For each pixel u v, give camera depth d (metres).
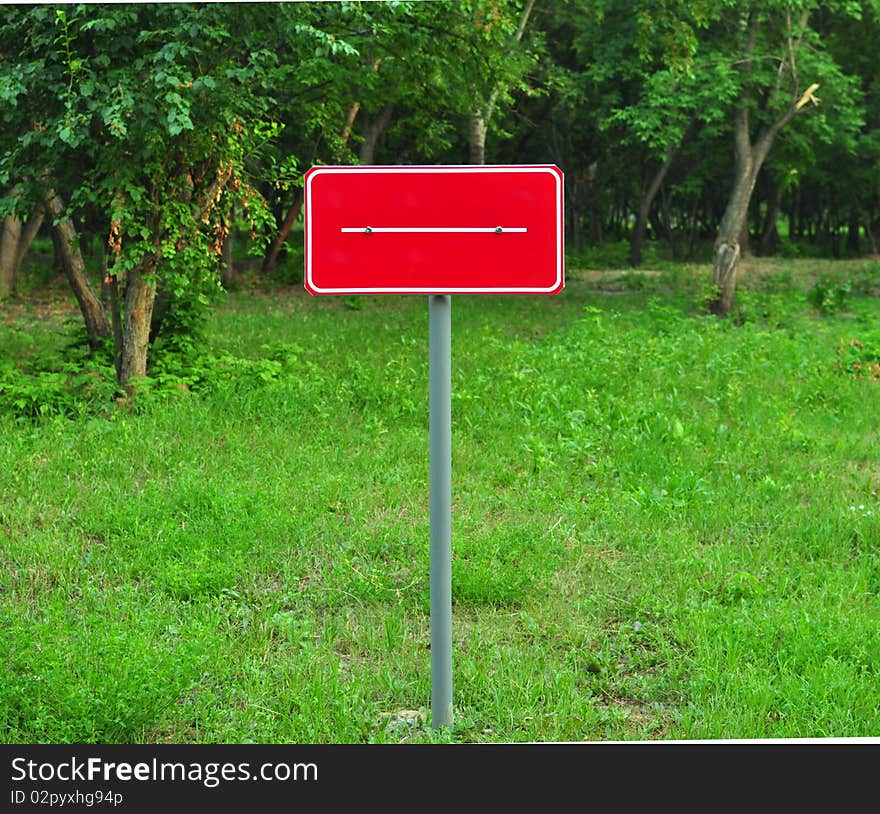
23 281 22.75
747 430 9.83
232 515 6.69
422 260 3.67
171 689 4.32
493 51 13.30
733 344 14.87
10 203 9.93
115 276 10.53
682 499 7.53
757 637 5.05
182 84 9.14
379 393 10.54
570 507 7.29
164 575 5.81
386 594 5.73
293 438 9.00
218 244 10.84
